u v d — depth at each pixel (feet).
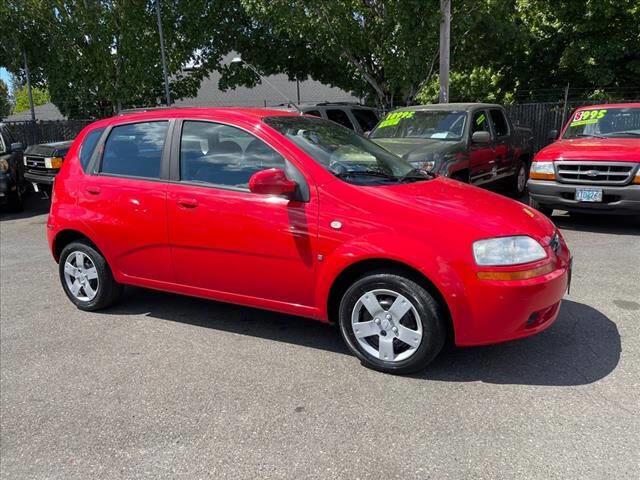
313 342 14.29
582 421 10.28
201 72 64.95
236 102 121.49
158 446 9.99
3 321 16.35
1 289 19.61
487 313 11.27
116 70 61.26
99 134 16.42
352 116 39.04
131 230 15.29
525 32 56.44
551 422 10.28
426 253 11.37
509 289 11.18
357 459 9.41
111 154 16.05
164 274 15.17
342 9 45.78
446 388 11.65
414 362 11.94
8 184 34.99
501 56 61.98
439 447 9.64
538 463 9.12
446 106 30.89
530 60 66.85
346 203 12.34
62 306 17.58
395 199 12.22
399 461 9.31
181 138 14.78
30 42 62.08
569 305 16.10
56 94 63.31
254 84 66.69
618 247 22.52
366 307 12.30
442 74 42.14
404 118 30.78
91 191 15.96
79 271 16.93
